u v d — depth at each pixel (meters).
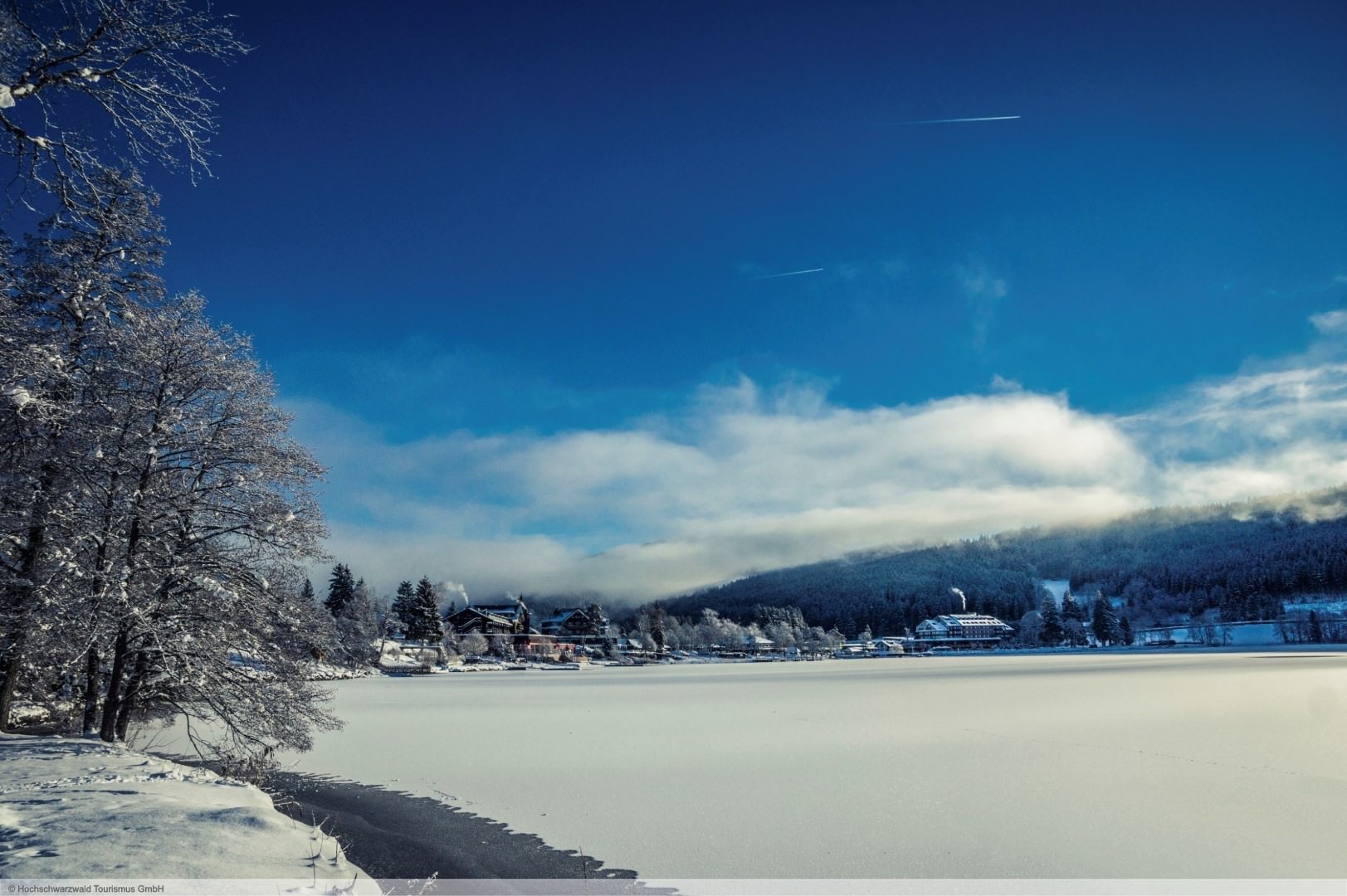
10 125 9.55
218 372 21.78
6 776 14.19
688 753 27.89
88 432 20.08
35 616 19.02
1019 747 28.09
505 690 66.06
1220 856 14.75
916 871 14.11
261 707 21.72
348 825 18.14
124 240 22.61
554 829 17.55
